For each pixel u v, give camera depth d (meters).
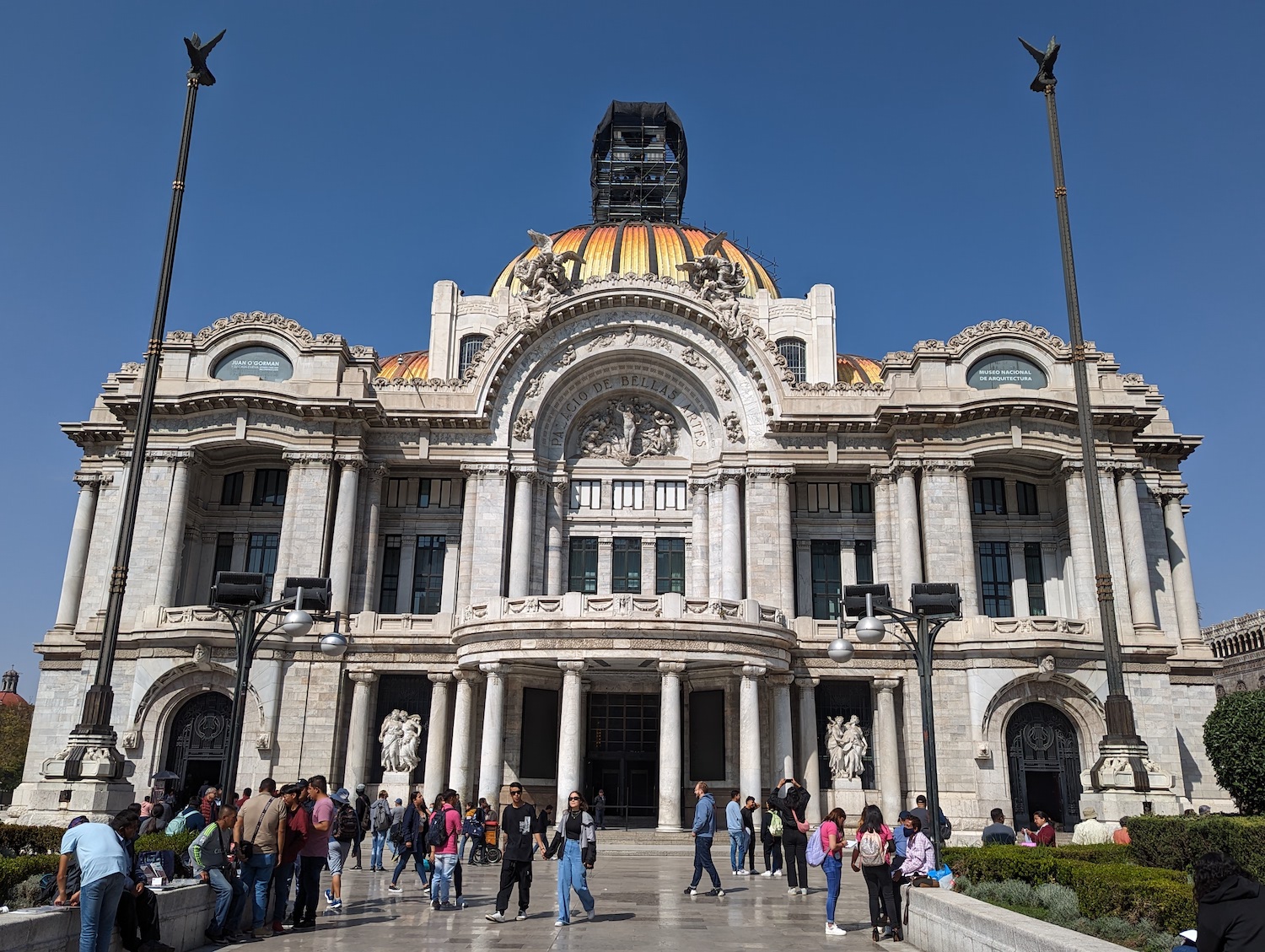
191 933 18.61
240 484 59.59
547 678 54.12
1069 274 36.69
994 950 15.64
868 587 26.05
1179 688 58.59
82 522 59.16
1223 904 11.05
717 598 57.19
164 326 35.34
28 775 53.84
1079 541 53.84
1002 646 50.19
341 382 56.91
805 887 28.75
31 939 14.18
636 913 24.06
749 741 47.19
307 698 51.62
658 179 91.31
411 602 58.06
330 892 24.12
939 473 54.84
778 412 57.75
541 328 59.12
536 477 58.69
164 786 49.28
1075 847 23.94
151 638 50.84
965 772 49.56
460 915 23.81
